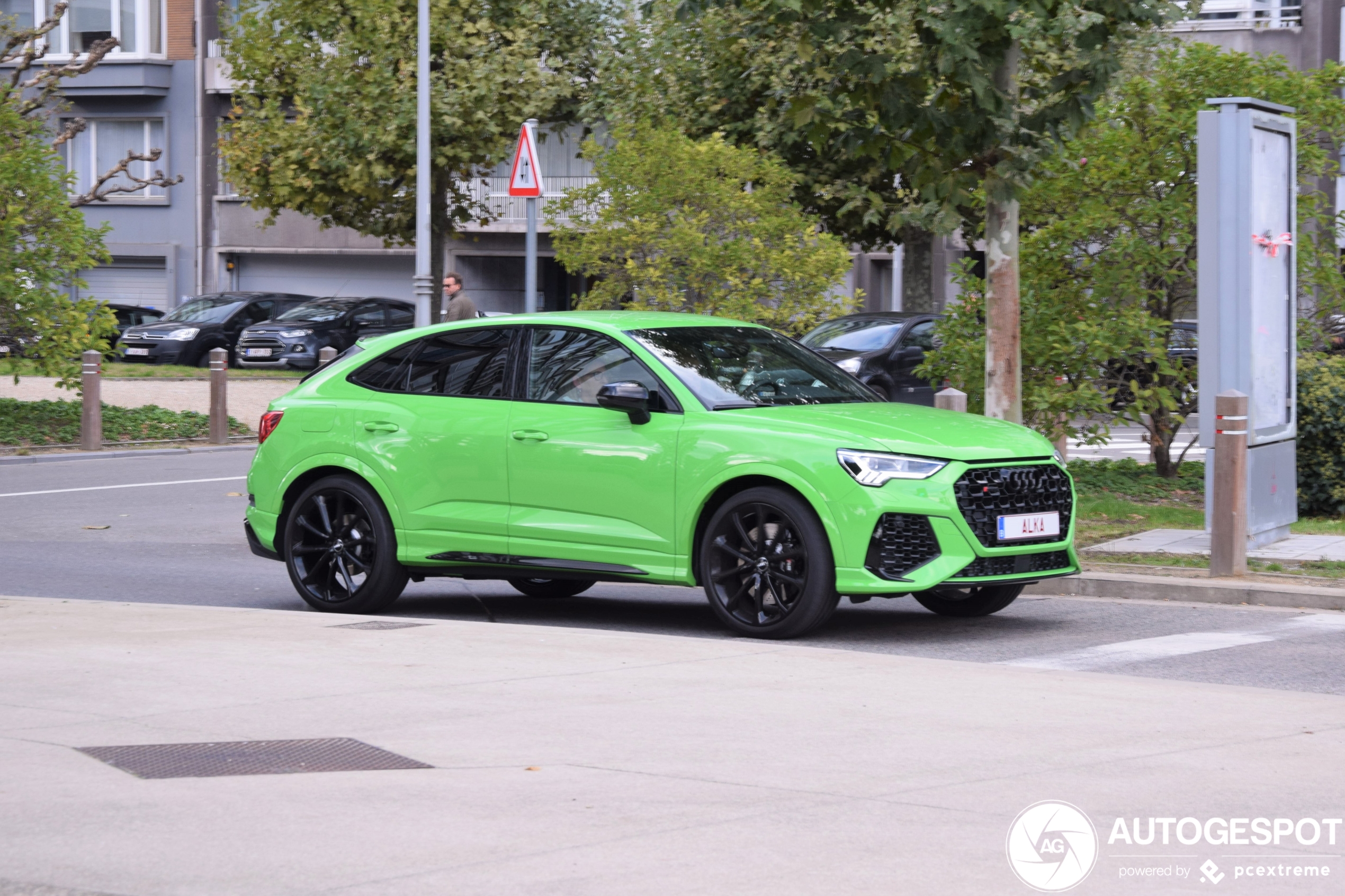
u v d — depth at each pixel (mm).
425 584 12094
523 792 5484
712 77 26766
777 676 7578
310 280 47438
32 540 14297
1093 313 15203
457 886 4480
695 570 9148
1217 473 10852
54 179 22031
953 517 8602
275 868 4633
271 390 28844
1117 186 15305
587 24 32094
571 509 9453
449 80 30672
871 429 8844
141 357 34906
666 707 6871
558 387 9680
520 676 7559
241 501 17234
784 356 10023
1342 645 8914
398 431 10031
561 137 33844
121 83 46031
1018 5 10859
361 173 30547
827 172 26891
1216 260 11820
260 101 33031
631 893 4422
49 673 7609
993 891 4484
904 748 6145
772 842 4914
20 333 22000
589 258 15438
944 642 9070
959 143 11688
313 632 8852
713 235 15531
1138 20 11445
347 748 6133
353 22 30797
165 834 4965
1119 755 6051
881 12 11469
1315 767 5887
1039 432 15227
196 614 9633
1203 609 10258
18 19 46000
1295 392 12688
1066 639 9156
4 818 5152
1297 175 14820
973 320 15727
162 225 47156
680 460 9062
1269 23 34906
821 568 8656
